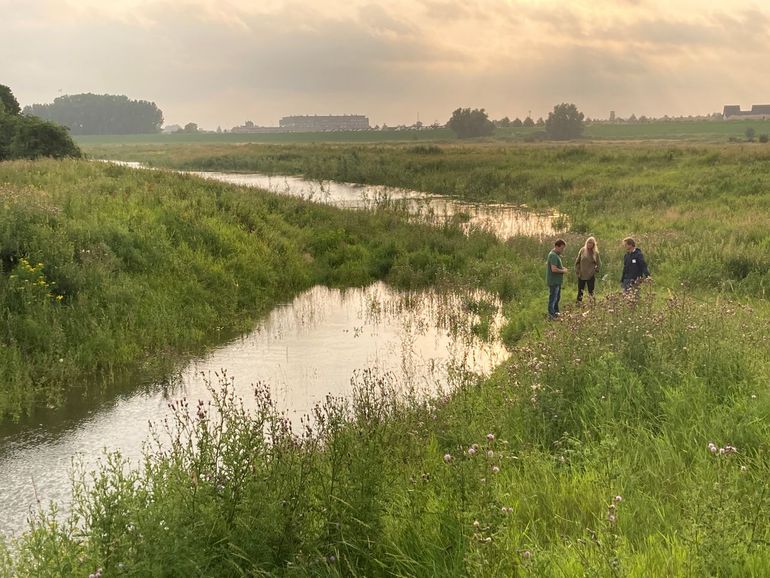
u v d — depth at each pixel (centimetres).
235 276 1652
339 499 430
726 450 454
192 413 877
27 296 1152
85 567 386
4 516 614
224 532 413
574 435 614
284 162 6438
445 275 1798
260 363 1126
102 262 1364
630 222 2420
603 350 765
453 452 599
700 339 781
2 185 1750
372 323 1426
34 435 820
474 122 16225
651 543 388
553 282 1271
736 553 354
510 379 812
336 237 2175
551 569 359
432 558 396
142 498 428
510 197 3703
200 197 2102
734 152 4400
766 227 1955
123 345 1145
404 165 5266
